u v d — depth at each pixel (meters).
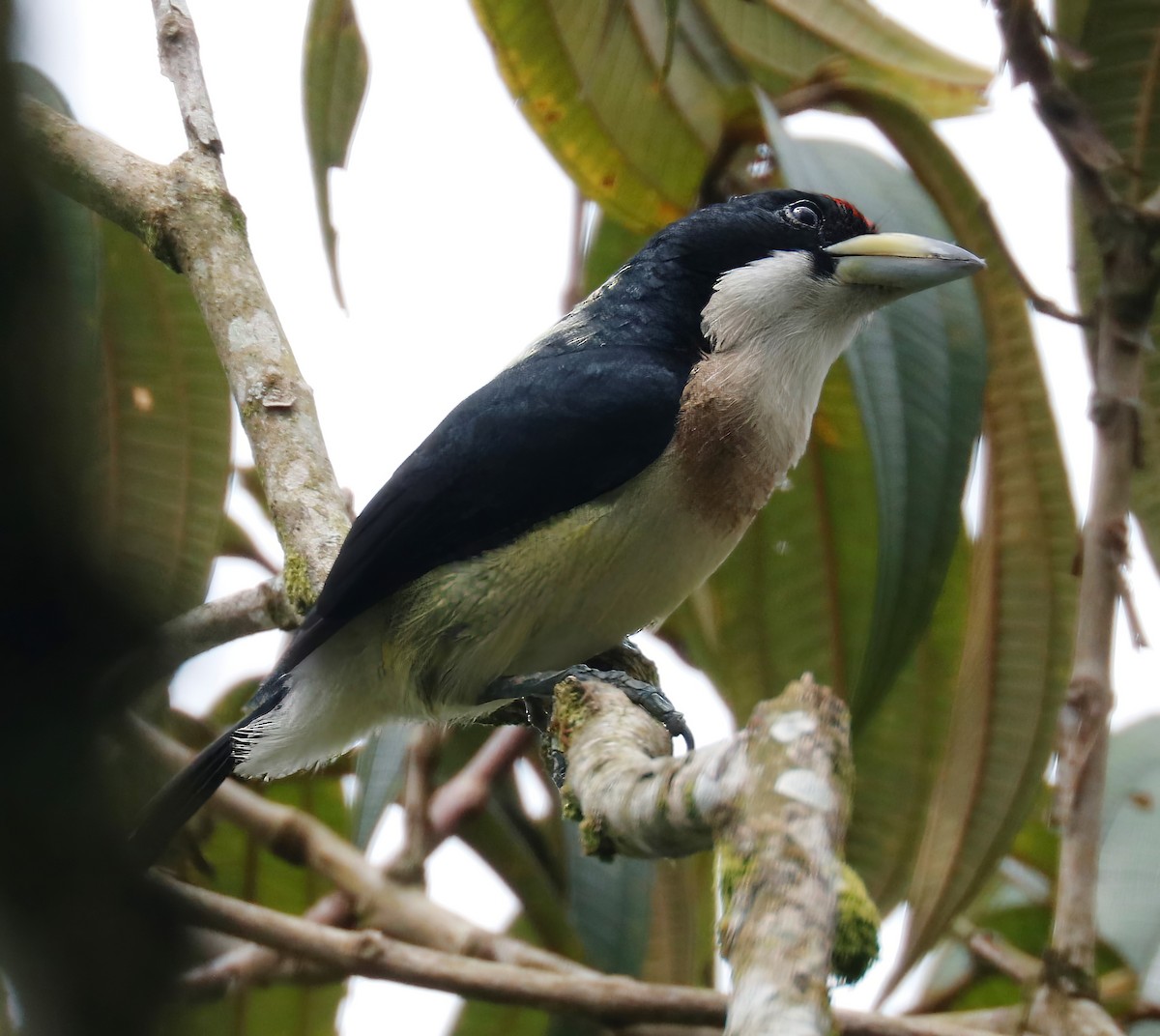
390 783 7.34
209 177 7.03
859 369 6.39
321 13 7.58
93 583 1.49
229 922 5.70
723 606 8.20
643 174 8.34
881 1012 6.32
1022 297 7.27
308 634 6.24
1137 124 7.93
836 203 7.32
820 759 3.09
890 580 6.05
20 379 1.45
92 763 1.52
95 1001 1.55
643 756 4.36
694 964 8.44
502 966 5.84
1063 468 7.19
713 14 8.41
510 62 8.00
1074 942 5.81
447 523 6.49
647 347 6.95
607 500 6.50
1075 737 5.91
